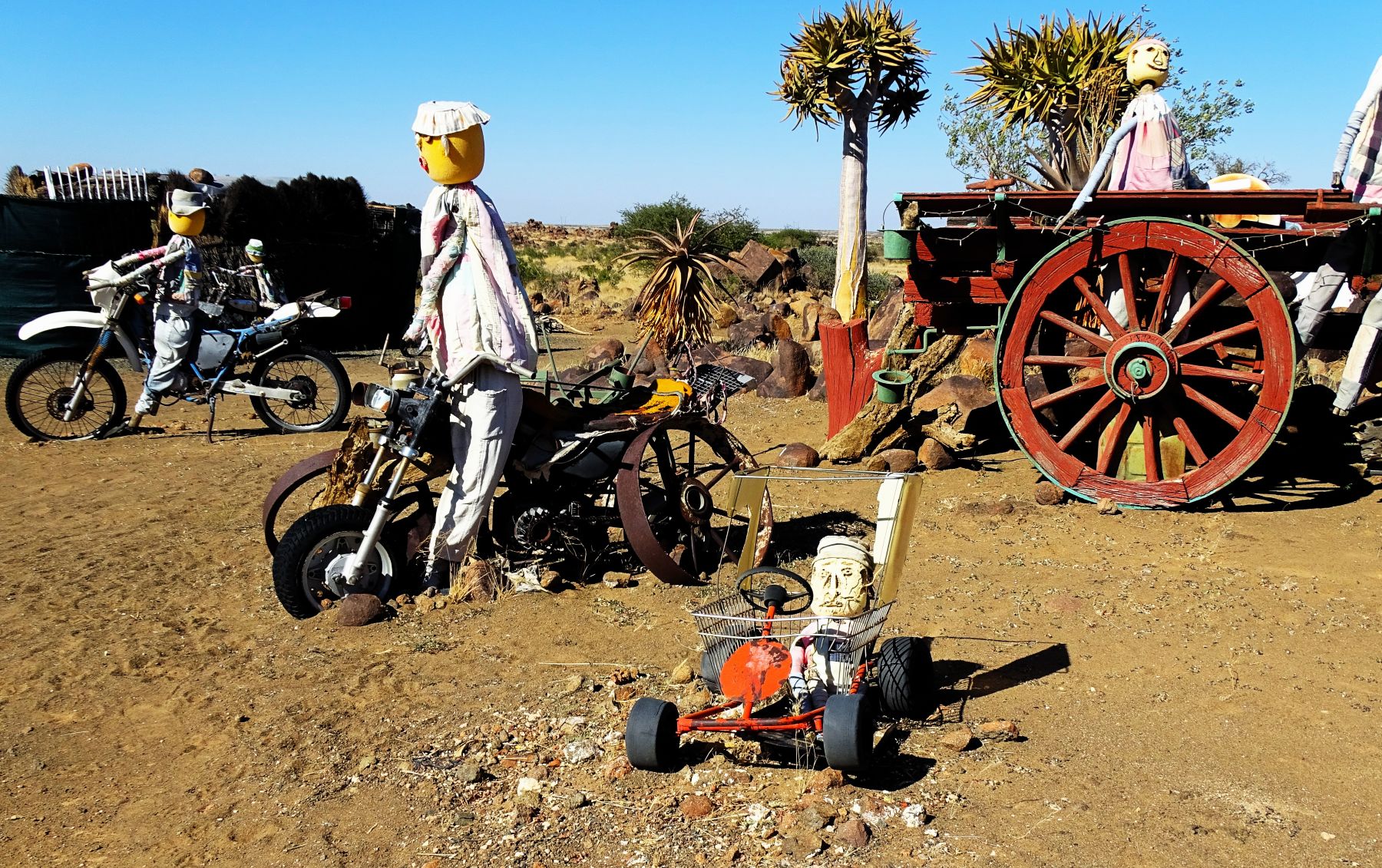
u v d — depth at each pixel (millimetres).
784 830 3793
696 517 6781
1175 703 4797
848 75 20141
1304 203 7551
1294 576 6402
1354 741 4379
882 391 9633
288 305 11992
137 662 5582
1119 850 3629
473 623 6043
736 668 4242
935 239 8961
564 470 6707
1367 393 8844
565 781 4246
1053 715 4711
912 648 4672
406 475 6426
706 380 7285
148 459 10648
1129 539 7324
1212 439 9055
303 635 5922
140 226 18469
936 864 3584
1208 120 20406
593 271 38688
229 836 3951
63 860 3828
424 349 6504
